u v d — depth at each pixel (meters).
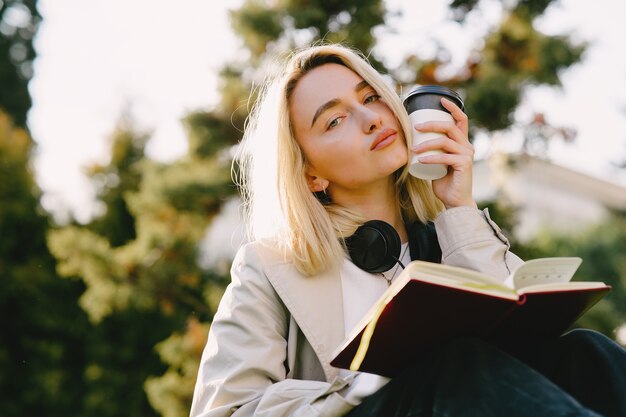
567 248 13.83
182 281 6.94
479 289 1.14
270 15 6.52
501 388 1.09
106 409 8.74
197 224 6.93
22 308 9.28
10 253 9.52
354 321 1.59
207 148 6.77
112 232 9.66
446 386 1.12
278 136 1.72
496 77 6.43
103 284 7.01
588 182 15.97
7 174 9.71
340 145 1.63
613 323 6.53
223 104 6.74
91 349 8.99
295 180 1.70
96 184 10.12
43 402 9.12
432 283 1.11
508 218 6.38
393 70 6.80
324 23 6.60
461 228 1.57
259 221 1.79
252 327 1.55
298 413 1.33
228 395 1.47
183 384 6.48
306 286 1.60
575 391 1.26
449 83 6.77
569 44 6.68
